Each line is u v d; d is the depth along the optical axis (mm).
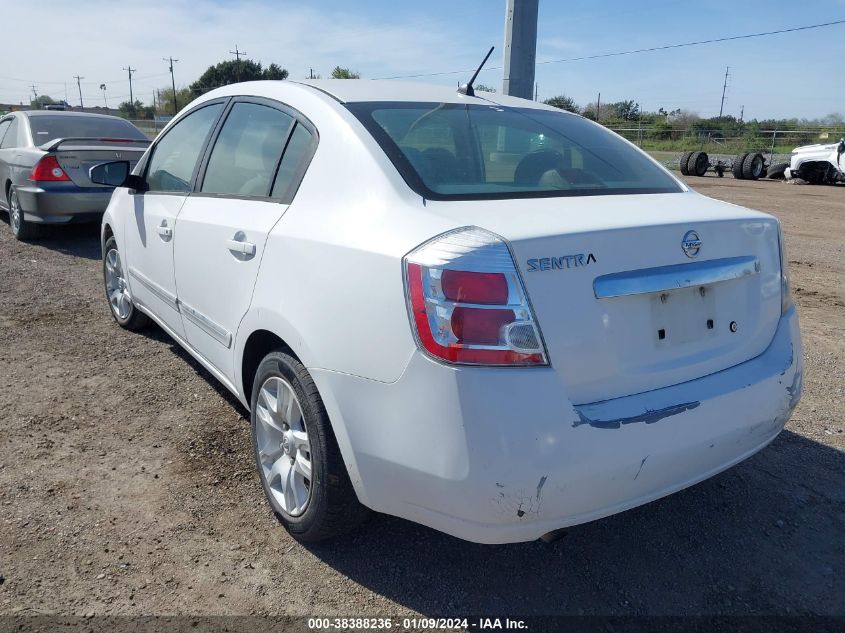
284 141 3062
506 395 2035
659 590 2604
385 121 2820
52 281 6652
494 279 2057
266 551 2748
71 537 2770
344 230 2477
